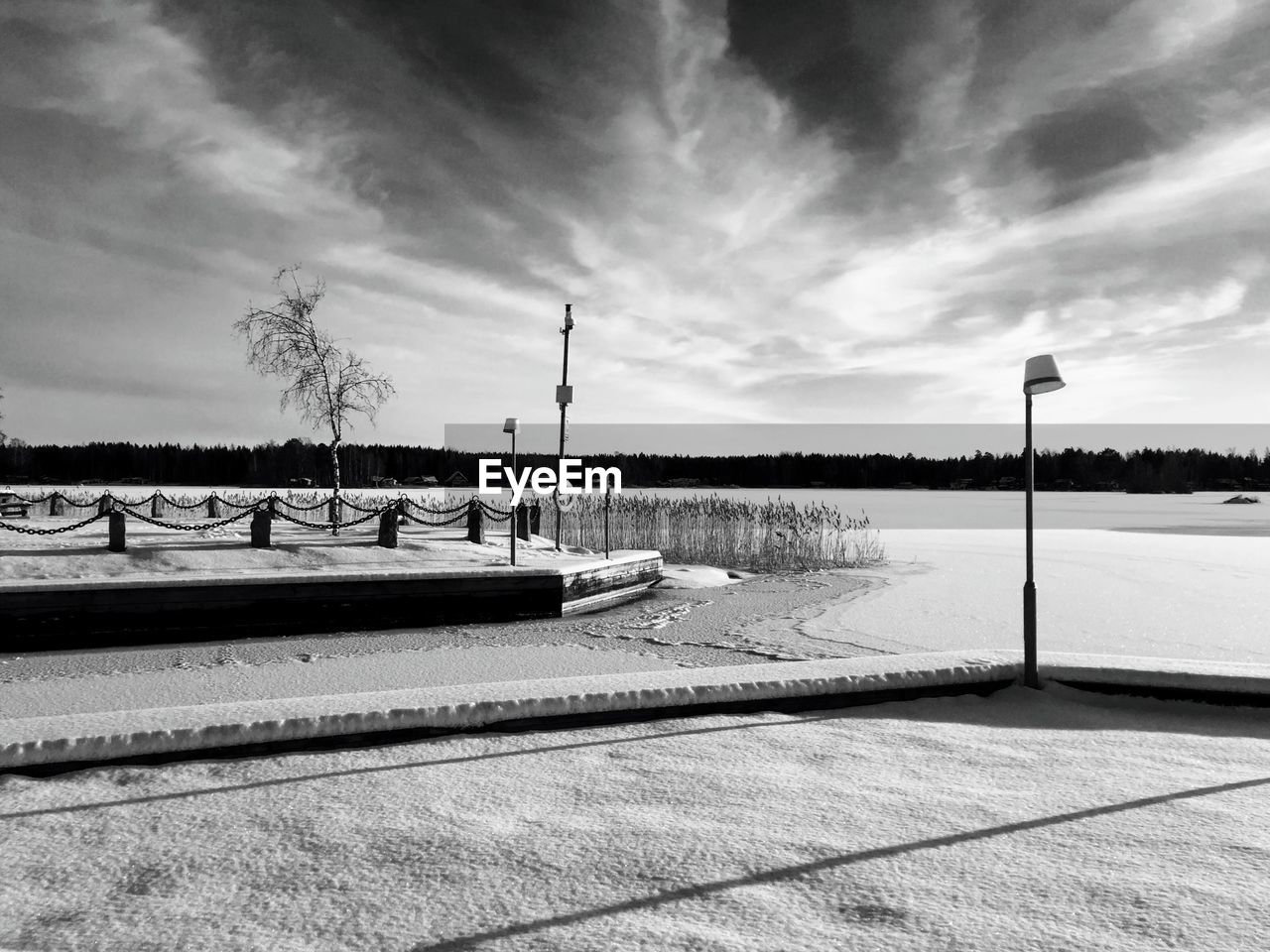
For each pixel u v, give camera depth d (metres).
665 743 4.69
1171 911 2.74
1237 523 37.66
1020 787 3.99
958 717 5.34
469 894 2.86
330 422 21.66
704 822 3.51
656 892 2.87
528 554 15.18
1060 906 2.77
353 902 2.81
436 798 3.79
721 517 22.06
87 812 3.60
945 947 2.51
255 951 2.51
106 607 9.78
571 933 2.59
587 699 5.02
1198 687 5.58
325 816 3.57
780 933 2.59
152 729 4.26
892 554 22.36
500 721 4.84
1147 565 19.25
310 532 17.41
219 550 12.35
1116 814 3.63
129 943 2.56
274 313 21.08
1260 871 3.05
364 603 11.12
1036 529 33.53
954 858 3.16
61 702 6.74
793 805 3.72
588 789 3.91
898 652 9.20
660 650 9.35
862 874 3.02
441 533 22.59
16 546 12.15
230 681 7.59
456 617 11.59
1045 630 10.73
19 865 3.11
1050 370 5.76
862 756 4.50
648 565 15.29
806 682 5.46
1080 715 5.39
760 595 14.66
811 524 22.00
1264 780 4.11
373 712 4.60
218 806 3.67
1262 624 11.20
